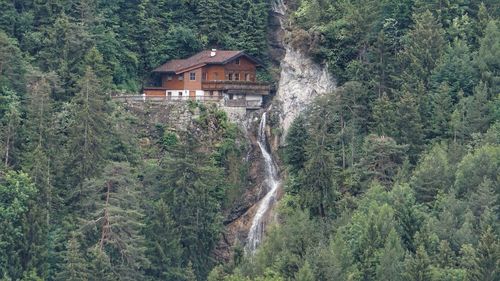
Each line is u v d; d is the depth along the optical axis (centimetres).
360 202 15150
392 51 18188
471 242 13688
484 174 14638
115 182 15950
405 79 17388
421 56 17512
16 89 17650
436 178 14975
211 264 16312
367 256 13512
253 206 18025
